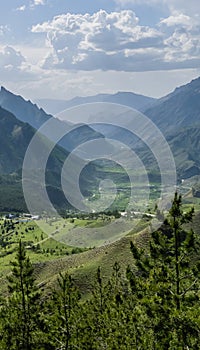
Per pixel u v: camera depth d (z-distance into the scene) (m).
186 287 28.09
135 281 31.06
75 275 94.19
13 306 44.44
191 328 27.09
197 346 27.00
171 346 27.55
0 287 113.12
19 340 43.84
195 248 28.03
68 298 43.59
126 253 95.19
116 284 54.88
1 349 43.69
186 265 28.08
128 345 33.88
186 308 27.38
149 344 29.94
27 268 43.53
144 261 29.67
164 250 28.28
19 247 43.69
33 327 43.94
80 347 42.88
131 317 33.81
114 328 40.84
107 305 50.25
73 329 43.31
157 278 28.67
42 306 45.56
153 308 28.42
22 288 43.47
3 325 44.31
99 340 44.12
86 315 45.66
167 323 28.31
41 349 43.69
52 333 43.59
